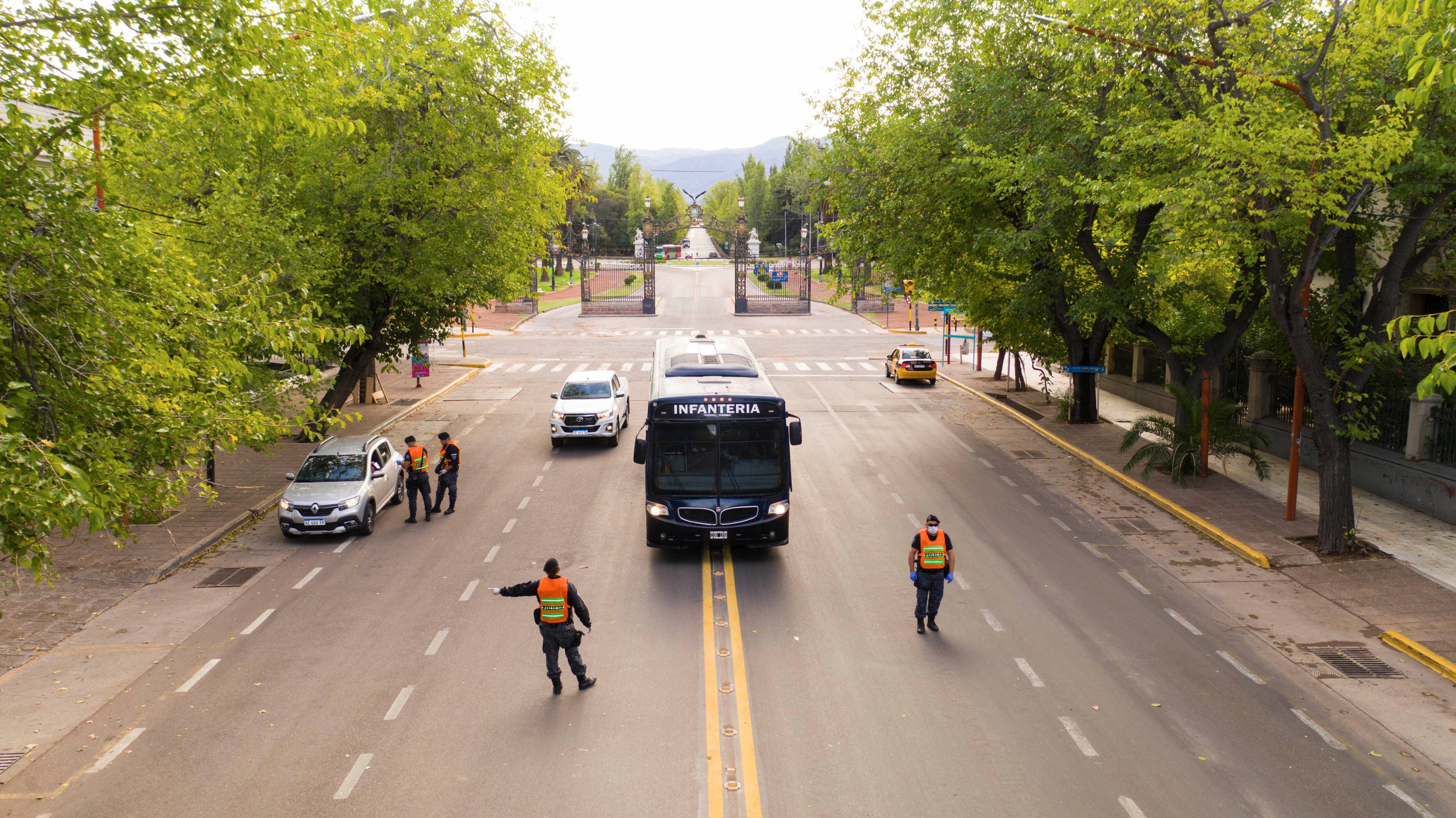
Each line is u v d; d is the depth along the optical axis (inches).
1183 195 586.9
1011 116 858.1
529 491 815.7
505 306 2866.6
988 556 629.0
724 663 456.8
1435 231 666.8
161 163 544.4
